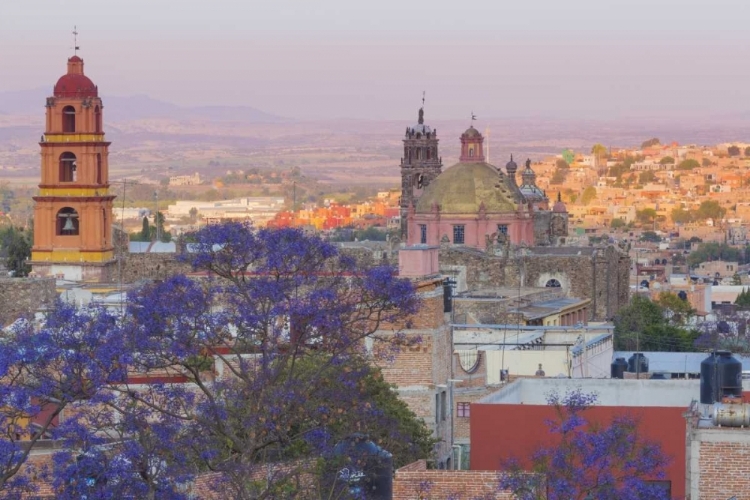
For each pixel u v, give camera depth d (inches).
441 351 6038.4
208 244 5007.4
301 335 4808.1
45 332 4532.5
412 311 5078.7
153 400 4672.7
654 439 4874.5
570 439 4746.6
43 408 4559.5
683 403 5654.5
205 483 4409.5
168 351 4662.9
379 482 4480.8
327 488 4441.4
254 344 5093.5
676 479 4854.8
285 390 4591.5
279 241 5064.0
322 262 5147.6
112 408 4842.5
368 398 4943.4
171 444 4328.3
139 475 4256.9
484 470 4867.1
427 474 4532.5
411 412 5634.8
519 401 5713.6
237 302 4899.1
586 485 4347.9
